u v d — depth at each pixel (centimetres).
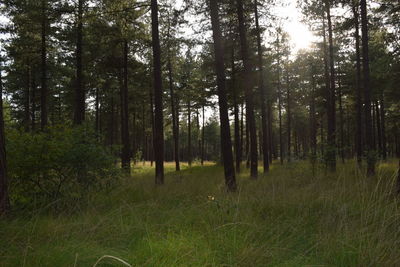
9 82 2388
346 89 2380
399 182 539
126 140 1706
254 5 1244
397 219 357
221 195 617
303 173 980
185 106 3091
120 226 399
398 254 285
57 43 1688
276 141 5016
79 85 1397
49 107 2850
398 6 1188
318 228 394
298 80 2667
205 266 281
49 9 1182
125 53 1678
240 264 293
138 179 1229
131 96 2427
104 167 644
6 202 461
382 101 2562
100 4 1124
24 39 1555
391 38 1246
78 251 310
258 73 1535
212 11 905
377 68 1242
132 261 291
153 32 1116
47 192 584
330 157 1002
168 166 2922
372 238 311
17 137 599
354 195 482
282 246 342
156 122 1112
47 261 284
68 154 580
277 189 668
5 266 278
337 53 1906
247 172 1798
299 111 3456
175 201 641
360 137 1567
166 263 286
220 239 352
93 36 1520
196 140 6162
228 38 1338
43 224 414
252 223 411
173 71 2191
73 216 475
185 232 381
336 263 289
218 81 897
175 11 1002
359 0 1273
